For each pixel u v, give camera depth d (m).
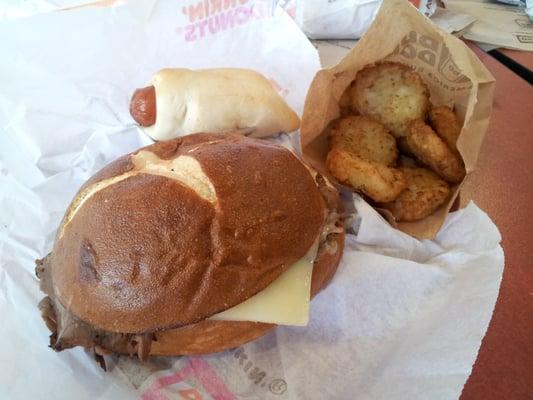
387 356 0.18
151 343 0.16
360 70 0.24
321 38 0.30
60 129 0.23
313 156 0.23
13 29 0.21
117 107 0.23
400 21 0.21
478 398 0.17
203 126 0.22
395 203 0.21
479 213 0.21
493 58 0.30
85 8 0.22
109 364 0.17
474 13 0.34
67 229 0.16
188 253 0.15
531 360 0.18
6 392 0.16
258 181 0.16
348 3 0.28
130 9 0.22
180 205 0.15
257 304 0.16
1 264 0.19
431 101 0.24
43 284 0.17
